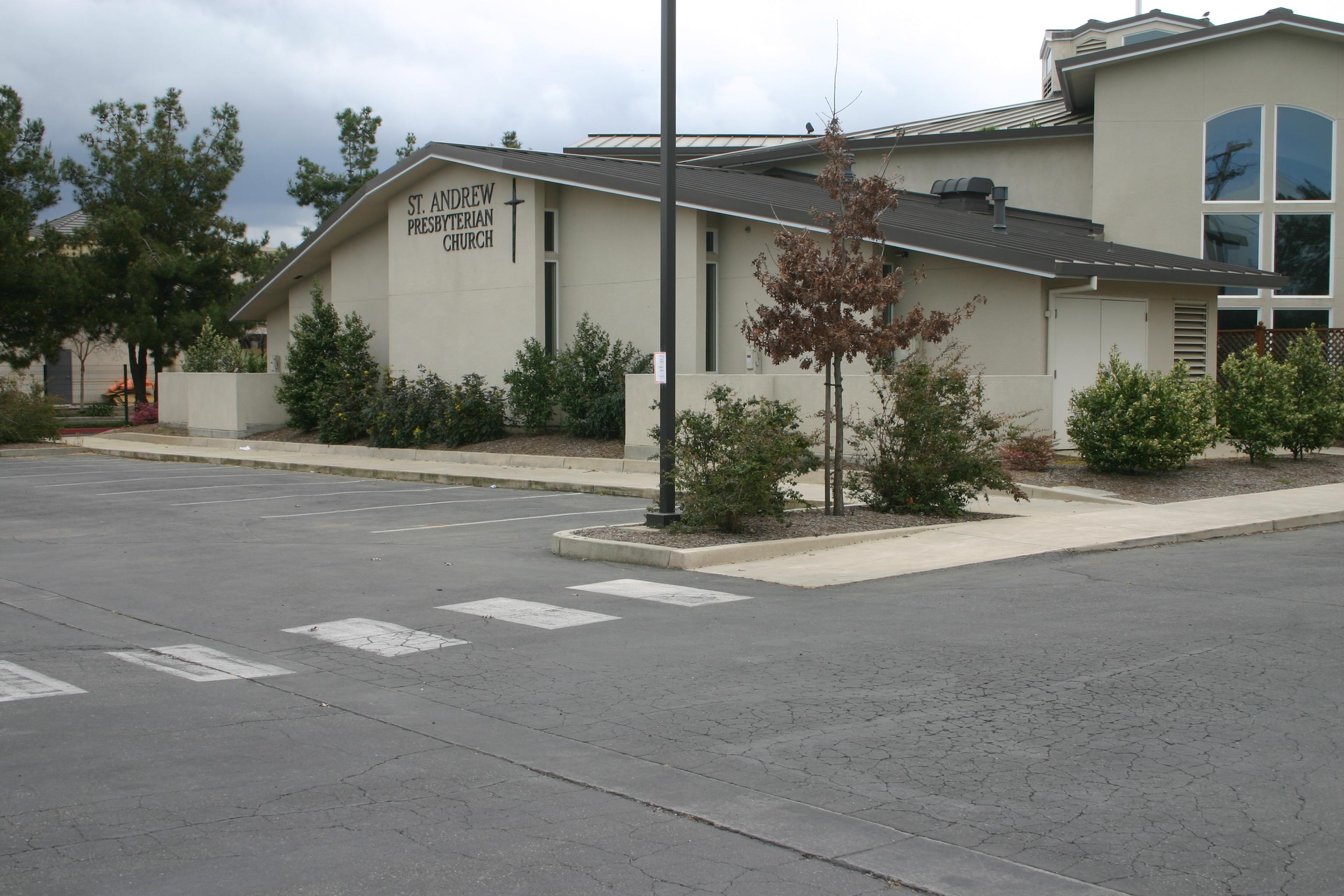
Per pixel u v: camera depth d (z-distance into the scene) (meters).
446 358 26.88
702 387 19.94
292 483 21.23
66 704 6.81
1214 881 4.20
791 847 4.59
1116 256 20.50
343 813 5.01
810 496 16.42
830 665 7.45
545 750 5.89
